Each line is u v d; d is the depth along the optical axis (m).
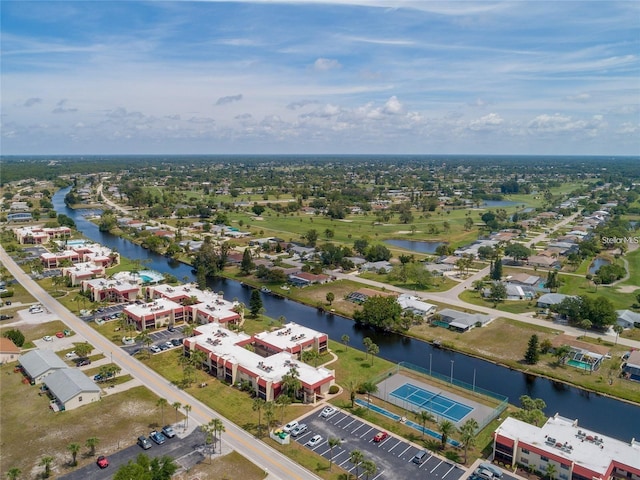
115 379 131.38
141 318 166.50
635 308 193.00
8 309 187.50
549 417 117.12
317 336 152.50
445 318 180.62
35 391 124.50
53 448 100.19
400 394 126.31
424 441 105.12
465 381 137.62
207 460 96.44
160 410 115.56
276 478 91.62
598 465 89.69
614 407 124.44
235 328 166.00
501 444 98.50
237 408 117.31
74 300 199.12
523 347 157.88
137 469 83.00
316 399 123.06
